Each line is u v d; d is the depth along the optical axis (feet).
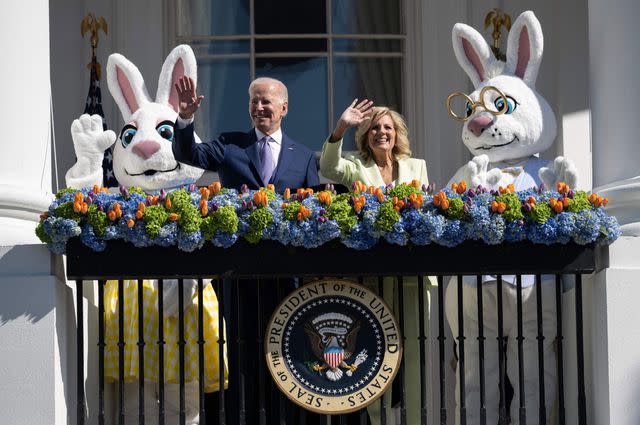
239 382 88.43
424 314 93.30
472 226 88.94
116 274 88.48
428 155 115.75
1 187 91.25
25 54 93.40
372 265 89.15
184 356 91.09
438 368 108.17
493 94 100.37
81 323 88.58
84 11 116.47
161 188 99.60
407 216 88.89
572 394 93.97
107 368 93.56
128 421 94.48
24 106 92.99
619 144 95.14
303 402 88.94
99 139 96.32
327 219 88.48
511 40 102.06
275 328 89.56
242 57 119.44
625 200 93.20
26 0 93.97
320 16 119.65
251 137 98.12
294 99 118.93
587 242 89.71
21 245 89.56
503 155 100.01
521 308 90.12
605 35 96.27
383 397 89.92
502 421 89.40
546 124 100.32
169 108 101.19
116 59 101.40
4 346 88.28
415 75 117.80
